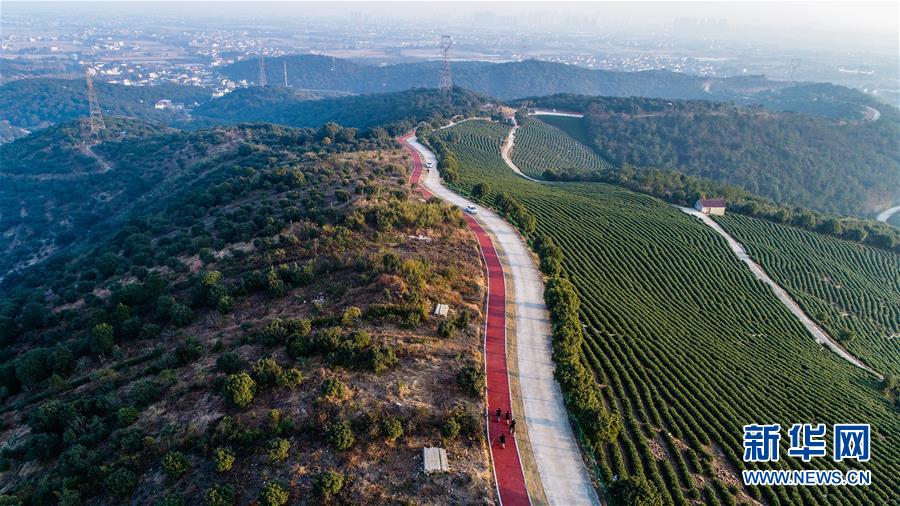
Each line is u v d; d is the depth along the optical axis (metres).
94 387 58.31
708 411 62.84
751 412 65.12
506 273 87.06
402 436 45.81
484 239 101.00
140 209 168.50
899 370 92.44
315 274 75.81
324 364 53.00
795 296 108.00
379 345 55.97
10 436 52.75
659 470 51.31
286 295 71.75
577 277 92.50
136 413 49.72
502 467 46.97
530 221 106.62
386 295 66.94
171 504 38.06
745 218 144.25
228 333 64.38
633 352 72.62
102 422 49.56
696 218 141.38
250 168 147.38
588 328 75.81
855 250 133.38
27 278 124.06
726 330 90.44
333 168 138.75
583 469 48.28
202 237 96.25
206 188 142.88
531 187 157.00
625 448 52.59
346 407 47.00
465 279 80.38
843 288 116.38
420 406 48.75
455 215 102.94
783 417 66.00
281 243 86.44
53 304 89.69
